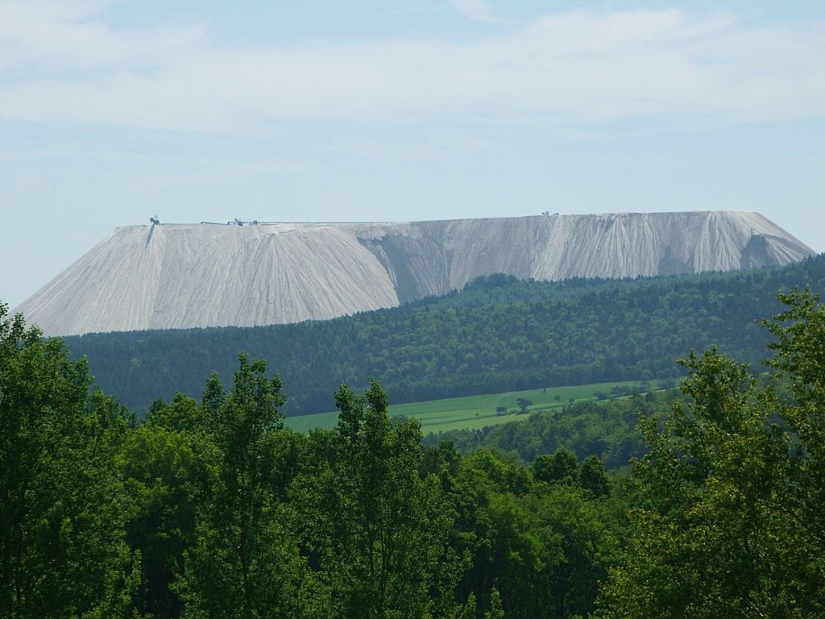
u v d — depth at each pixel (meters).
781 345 57.53
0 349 70.94
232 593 75.25
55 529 66.44
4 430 67.06
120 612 73.56
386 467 78.38
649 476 69.56
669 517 68.38
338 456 80.44
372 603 76.75
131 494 116.38
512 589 141.88
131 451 127.50
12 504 66.25
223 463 77.75
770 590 59.66
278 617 76.25
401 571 78.25
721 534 58.19
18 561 67.25
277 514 79.00
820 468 52.50
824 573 51.03
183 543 115.69
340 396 79.62
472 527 144.00
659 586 61.00
